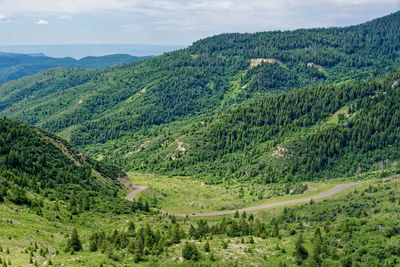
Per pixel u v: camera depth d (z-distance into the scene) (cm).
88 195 13275
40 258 7088
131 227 10212
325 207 12950
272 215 13925
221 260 7894
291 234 10156
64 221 10244
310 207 13575
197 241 9488
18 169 12838
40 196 11594
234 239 9838
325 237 8938
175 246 8800
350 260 7369
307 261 7725
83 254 7831
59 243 8506
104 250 8106
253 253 8444
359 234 8538
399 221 8731
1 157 12731
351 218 9900
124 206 13600
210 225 12544
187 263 7681
